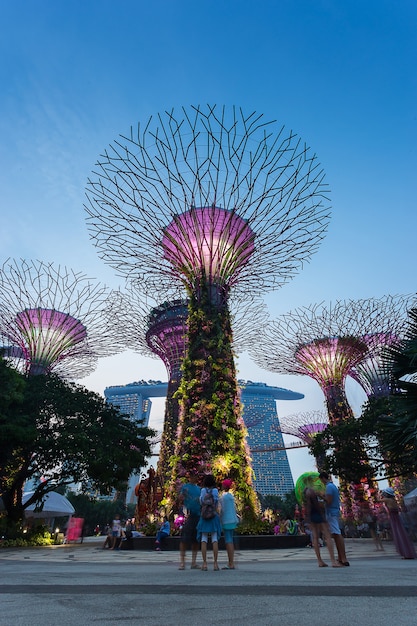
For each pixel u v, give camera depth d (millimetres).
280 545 15055
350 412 31859
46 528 28641
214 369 17609
